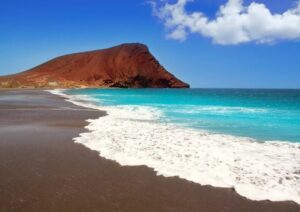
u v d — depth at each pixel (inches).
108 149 315.3
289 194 203.0
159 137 382.6
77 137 379.2
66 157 285.9
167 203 188.9
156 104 1097.4
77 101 1186.6
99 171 246.2
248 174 239.0
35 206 180.5
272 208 184.7
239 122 565.6
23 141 354.9
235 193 205.0
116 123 513.3
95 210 177.2
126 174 239.6
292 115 699.4
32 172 241.6
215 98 1722.4
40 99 1216.2
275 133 445.4
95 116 628.4
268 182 222.5
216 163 267.4
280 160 280.1
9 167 253.8
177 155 292.7
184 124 531.2
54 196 195.6
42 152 303.7
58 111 721.0
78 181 223.3
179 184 219.8
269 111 809.5
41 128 451.2
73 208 179.0
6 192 200.8
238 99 1610.5
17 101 1053.8
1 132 414.0
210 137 393.4
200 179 229.1
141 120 581.0
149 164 264.4
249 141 372.5
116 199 193.3
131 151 307.3
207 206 185.6
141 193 203.3
